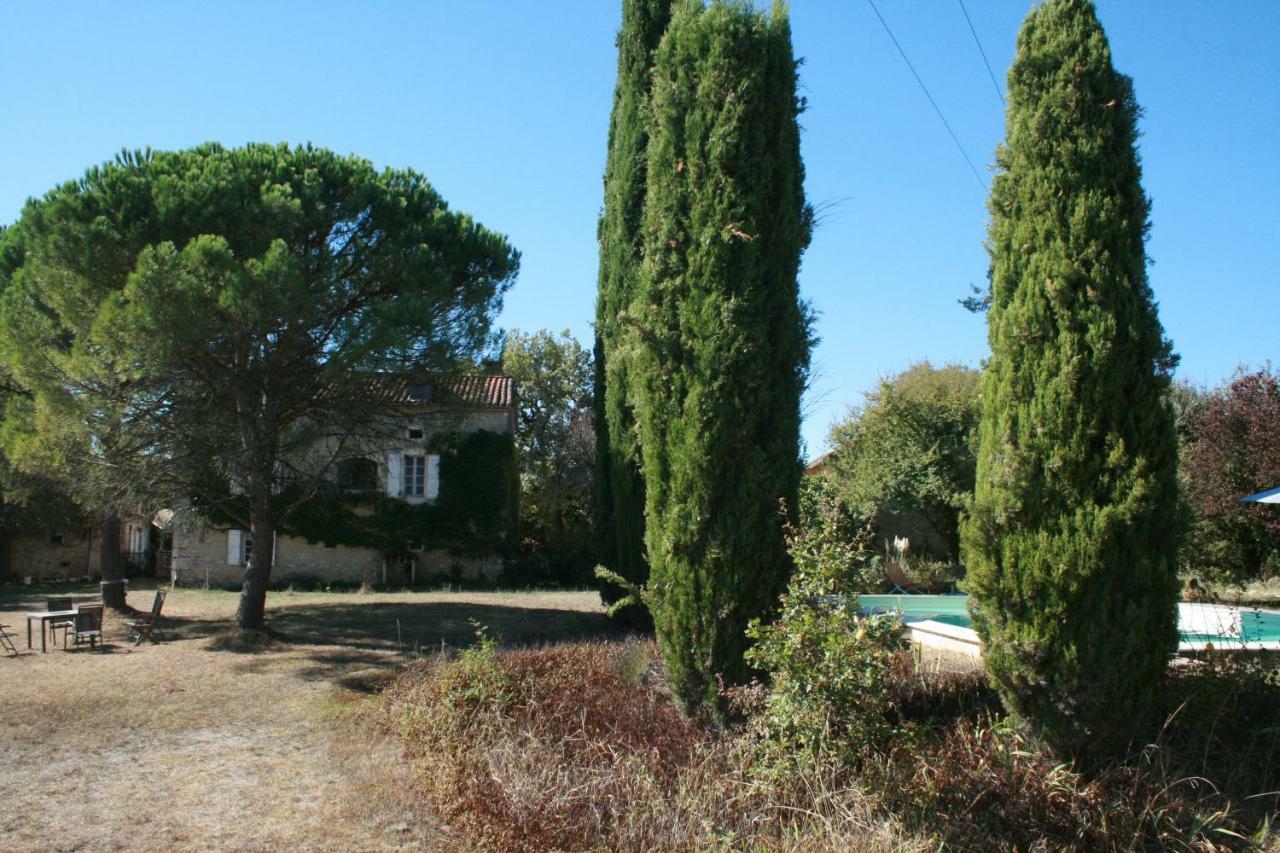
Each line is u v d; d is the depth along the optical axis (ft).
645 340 20.66
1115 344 16.15
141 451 42.22
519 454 112.88
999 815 14.82
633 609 40.78
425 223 45.68
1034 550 16.12
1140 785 15.53
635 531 39.78
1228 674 18.28
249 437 42.16
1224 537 47.44
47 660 37.81
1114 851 14.28
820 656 16.03
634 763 17.25
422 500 86.17
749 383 19.80
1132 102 17.42
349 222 43.39
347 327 39.55
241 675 34.19
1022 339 16.74
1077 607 15.83
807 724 15.79
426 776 19.25
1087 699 15.69
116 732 24.73
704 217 20.47
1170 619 16.06
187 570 82.02
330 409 44.14
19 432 39.24
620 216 39.37
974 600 17.17
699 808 15.29
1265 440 45.44
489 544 86.38
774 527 19.94
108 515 49.70
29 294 39.68
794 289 21.36
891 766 15.43
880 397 82.07
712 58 20.83
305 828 16.62
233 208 38.63
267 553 44.98
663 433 20.58
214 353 39.75
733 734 18.43
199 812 17.61
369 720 25.50
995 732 16.74
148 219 38.45
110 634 45.62
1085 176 16.92
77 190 39.37
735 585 19.43
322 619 52.65
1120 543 15.81
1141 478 15.72
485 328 44.75
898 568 66.80
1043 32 17.75
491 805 16.19
